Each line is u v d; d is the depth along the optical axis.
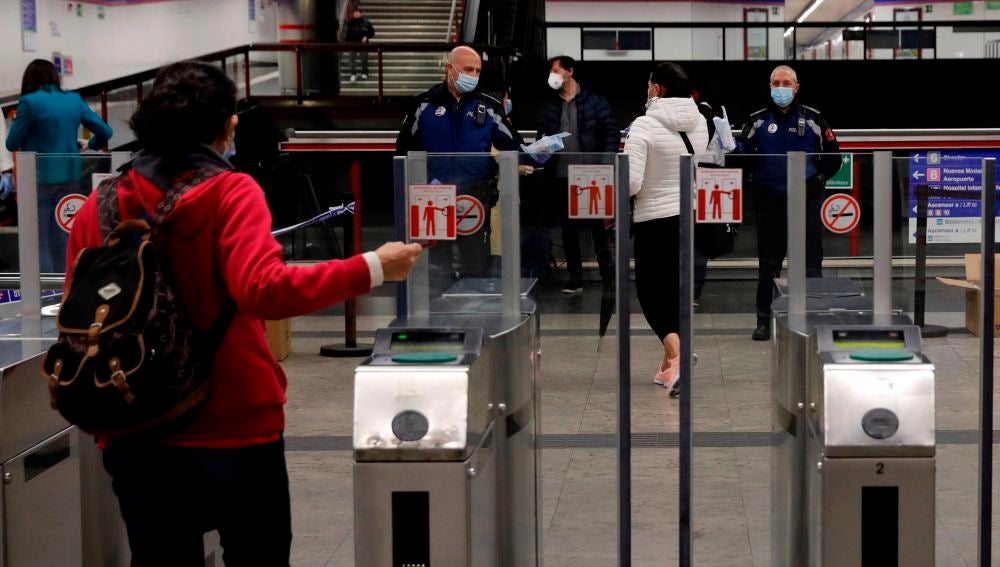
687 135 6.84
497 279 3.97
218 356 3.01
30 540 3.66
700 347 4.44
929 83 18.81
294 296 2.82
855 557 3.36
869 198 4.22
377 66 19.31
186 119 3.00
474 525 3.29
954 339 4.31
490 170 3.94
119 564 4.33
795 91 8.59
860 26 19.92
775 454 4.24
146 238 2.91
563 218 4.31
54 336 4.05
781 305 4.28
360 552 3.23
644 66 19.14
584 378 4.50
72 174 4.61
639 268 6.84
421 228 3.95
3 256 6.12
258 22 25.53
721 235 4.27
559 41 20.27
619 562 4.01
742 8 22.45
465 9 21.06
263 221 2.93
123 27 22.67
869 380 3.35
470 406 3.24
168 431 2.99
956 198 4.22
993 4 22.36
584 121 10.02
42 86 9.88
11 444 3.54
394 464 3.20
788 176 4.23
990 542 3.97
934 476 3.32
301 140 13.27
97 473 4.12
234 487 3.04
